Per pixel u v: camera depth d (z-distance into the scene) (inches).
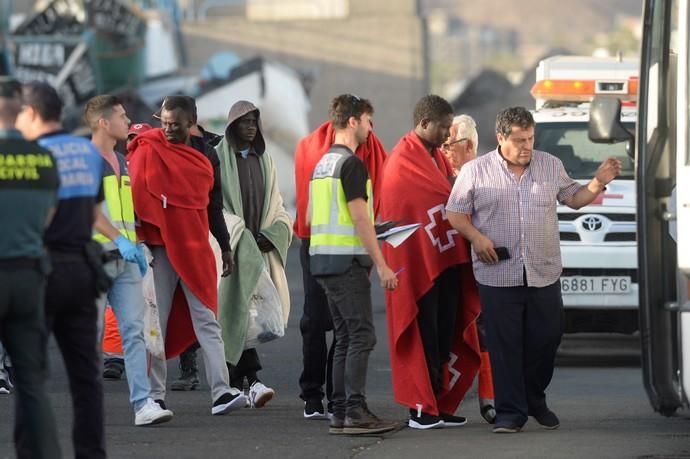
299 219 1034.1
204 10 6264.8
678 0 856.3
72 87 3922.2
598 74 1577.3
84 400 791.7
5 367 1185.4
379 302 2203.5
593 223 1413.6
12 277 719.7
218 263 1095.6
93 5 3983.8
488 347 986.7
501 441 946.7
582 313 1425.9
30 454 740.7
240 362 1122.0
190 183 1039.6
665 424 1031.6
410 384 995.9
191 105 1048.8
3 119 722.2
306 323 1042.7
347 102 950.4
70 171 780.0
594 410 1111.6
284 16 6309.1
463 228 975.0
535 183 976.9
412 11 5251.0
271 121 4330.7
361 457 889.5
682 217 845.8
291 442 943.0
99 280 785.6
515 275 970.7
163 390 1051.9
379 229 954.7
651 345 882.8
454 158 1079.6
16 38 3939.5
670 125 883.4
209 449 916.6
